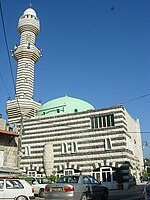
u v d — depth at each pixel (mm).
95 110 42969
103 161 39938
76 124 43938
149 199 12953
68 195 14109
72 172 41969
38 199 23531
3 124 30234
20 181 16453
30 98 58781
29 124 48250
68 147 43469
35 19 65875
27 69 60438
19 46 62156
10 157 27094
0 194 15656
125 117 42250
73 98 53062
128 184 37500
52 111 51531
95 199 16750
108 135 40688
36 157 45844
